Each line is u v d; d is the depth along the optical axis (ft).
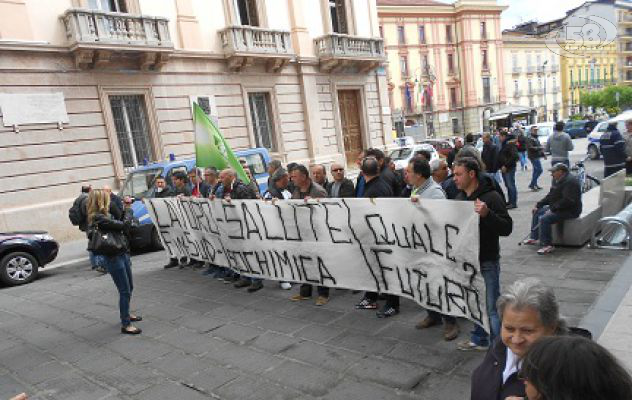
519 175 50.31
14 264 25.34
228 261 20.10
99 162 40.75
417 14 160.04
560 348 3.40
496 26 173.37
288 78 58.44
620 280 15.40
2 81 35.24
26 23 36.70
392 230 13.52
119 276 15.65
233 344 13.97
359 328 14.07
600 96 183.52
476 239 10.96
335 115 64.03
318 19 62.75
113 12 40.52
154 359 13.53
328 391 10.69
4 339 16.71
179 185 25.96
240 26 50.90
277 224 17.15
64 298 21.62
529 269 17.89
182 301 18.89
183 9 47.88
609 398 3.13
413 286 13.33
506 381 6.06
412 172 13.15
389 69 156.76
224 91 51.47
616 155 32.68
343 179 17.80
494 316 10.93
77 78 39.50
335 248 15.44
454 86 171.63
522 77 191.42
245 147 53.31
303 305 16.72
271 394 10.84
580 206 19.57
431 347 12.27
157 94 45.24
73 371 13.29
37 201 36.86
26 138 36.35
